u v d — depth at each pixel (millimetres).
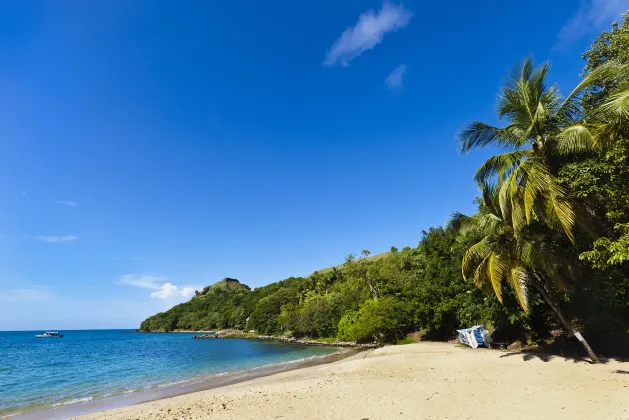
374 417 9953
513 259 17156
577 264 16641
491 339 26141
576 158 13719
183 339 100188
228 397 14938
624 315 16797
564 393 11312
